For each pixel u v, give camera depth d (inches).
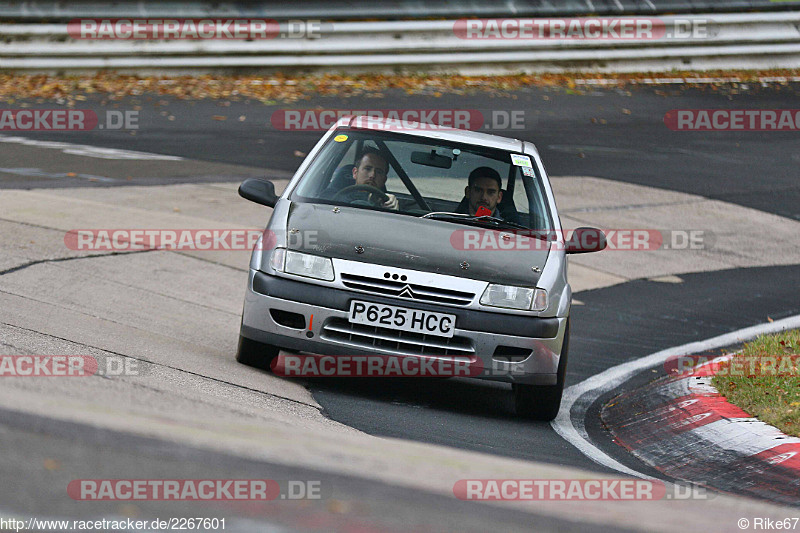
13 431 453.7
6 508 367.6
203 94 2748.5
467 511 429.1
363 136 1002.7
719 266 1702.8
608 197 2058.3
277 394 793.6
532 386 871.1
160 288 1197.7
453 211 952.9
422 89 2935.5
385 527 389.7
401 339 839.1
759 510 537.3
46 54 2888.8
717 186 2237.9
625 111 2878.9
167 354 860.0
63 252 1256.8
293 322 850.1
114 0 2910.9
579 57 3253.0
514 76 3184.1
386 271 844.6
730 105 3034.0
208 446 476.7
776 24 3467.0
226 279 1305.4
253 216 1670.8
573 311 1370.6
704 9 3393.2
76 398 558.6
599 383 1044.5
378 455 534.6
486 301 845.8
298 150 2217.0
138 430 487.5
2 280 1079.6
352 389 898.7
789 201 2171.5
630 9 3348.9
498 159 1004.6
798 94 3223.4
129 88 2785.4
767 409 864.3
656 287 1545.3
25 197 1569.9
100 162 1977.1
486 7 3216.0
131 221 1507.1
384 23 3080.7
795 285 1625.2
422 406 870.4
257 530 371.2
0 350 710.5
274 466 458.0
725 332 1316.4
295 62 3024.1
